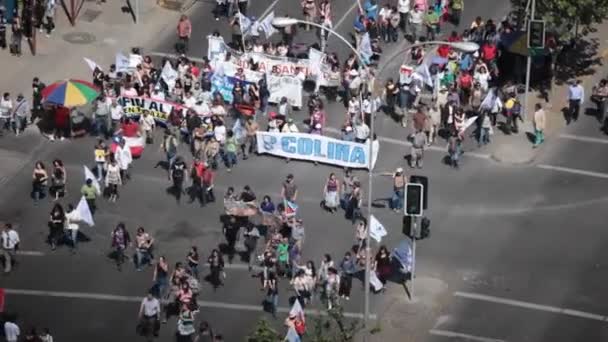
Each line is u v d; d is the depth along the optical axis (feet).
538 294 257.96
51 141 298.15
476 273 262.47
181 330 239.71
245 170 289.74
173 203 279.08
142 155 293.02
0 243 259.19
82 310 250.98
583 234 274.16
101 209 276.82
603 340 247.29
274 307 250.16
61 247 266.57
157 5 349.82
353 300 254.68
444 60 312.50
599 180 291.38
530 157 297.94
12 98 312.09
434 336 246.47
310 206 279.08
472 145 301.22
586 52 334.44
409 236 249.96
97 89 298.15
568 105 314.55
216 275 255.09
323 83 311.27
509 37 317.01
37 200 279.69
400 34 334.24
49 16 335.26
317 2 342.03
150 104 298.56
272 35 332.39
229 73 308.81
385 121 305.53
